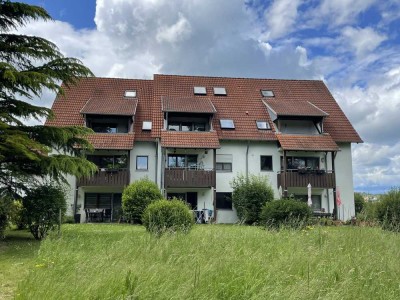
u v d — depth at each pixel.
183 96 30.17
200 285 5.27
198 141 26.39
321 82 33.88
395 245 8.66
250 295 5.11
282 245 8.51
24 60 12.88
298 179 27.11
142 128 27.27
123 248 7.93
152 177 26.75
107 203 26.91
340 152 29.19
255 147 28.22
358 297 5.25
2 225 12.68
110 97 29.41
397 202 14.49
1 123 10.95
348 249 8.25
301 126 29.22
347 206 28.52
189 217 12.83
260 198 25.47
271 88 32.50
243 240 8.86
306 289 5.11
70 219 24.12
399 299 5.34
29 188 13.52
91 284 5.14
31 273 6.22
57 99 28.52
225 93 31.05
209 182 26.20
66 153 14.25
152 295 4.97
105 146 25.39
